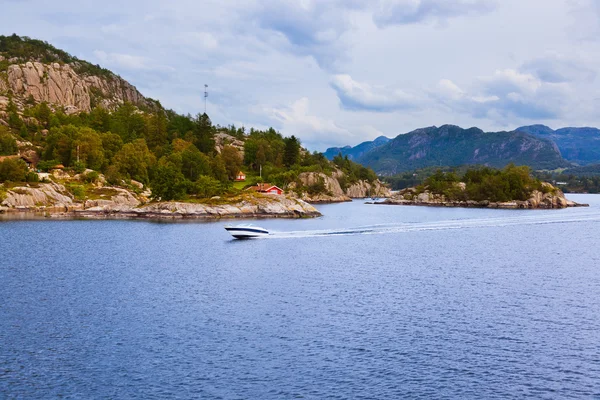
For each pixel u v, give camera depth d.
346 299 61.50
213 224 150.62
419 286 69.31
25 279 70.69
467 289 67.69
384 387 37.19
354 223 162.25
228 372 39.53
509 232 142.12
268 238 121.25
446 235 133.50
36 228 134.88
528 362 41.94
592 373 39.97
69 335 47.41
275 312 55.44
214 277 73.94
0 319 51.88
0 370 39.56
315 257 93.62
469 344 45.94
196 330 49.12
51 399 35.06
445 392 36.53
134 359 41.91
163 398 35.34
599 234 138.25
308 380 38.25
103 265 82.44
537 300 61.88
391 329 49.88
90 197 183.12
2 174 179.88
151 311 55.44
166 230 134.88
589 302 61.12
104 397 35.41
